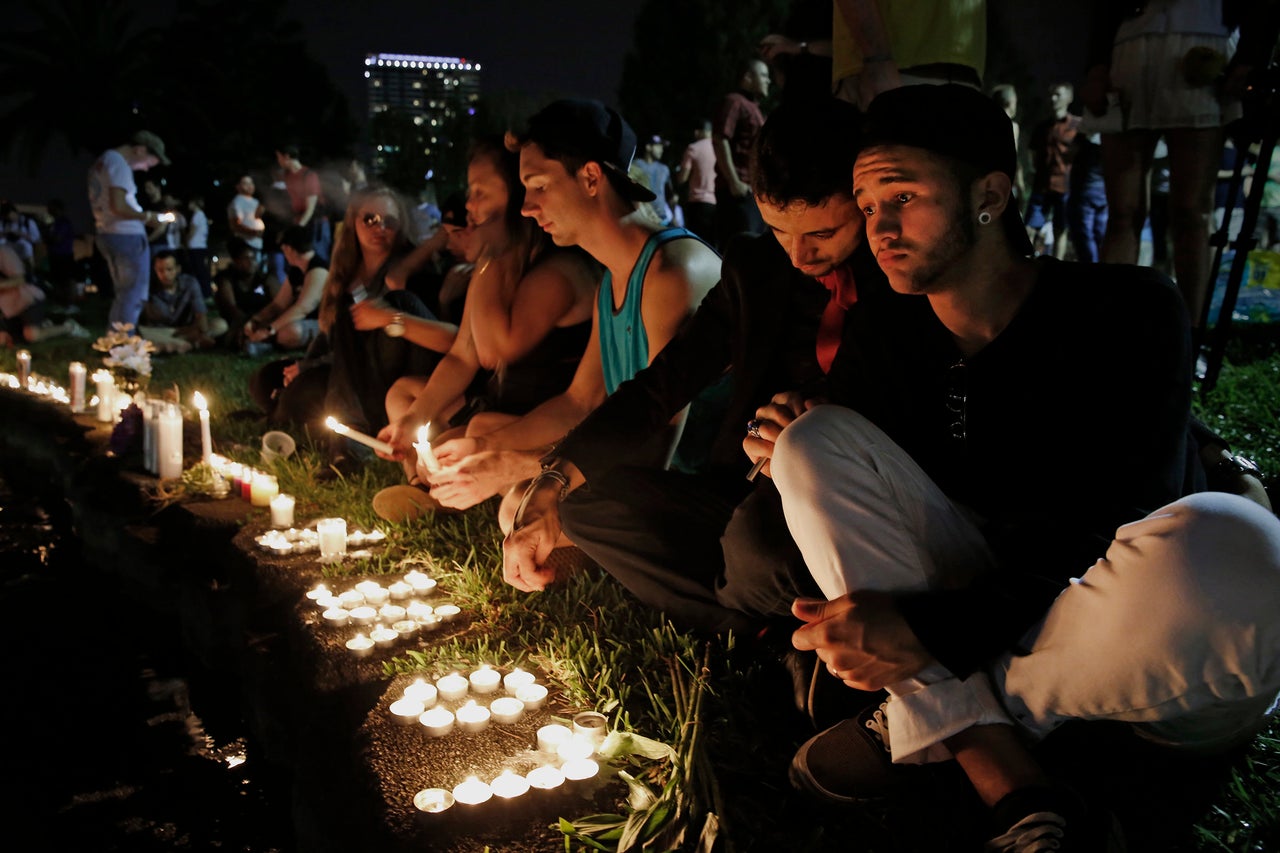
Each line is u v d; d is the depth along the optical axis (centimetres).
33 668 381
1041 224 955
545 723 236
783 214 230
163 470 484
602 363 333
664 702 236
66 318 1328
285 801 282
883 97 185
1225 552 155
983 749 172
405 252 527
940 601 175
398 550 362
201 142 3981
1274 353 568
